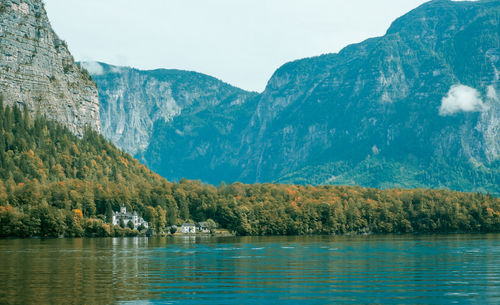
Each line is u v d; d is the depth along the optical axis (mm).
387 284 143750
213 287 140000
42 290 133500
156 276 156500
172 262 189250
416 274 160000
